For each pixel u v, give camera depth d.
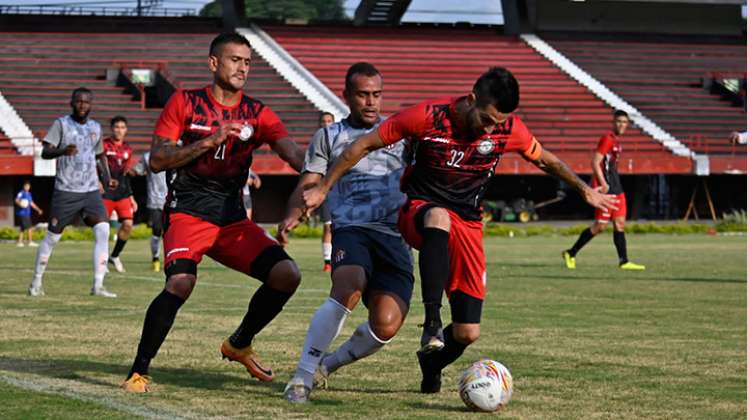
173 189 12.85
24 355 15.37
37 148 66.69
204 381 13.30
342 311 12.03
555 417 11.09
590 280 31.05
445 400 12.10
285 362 14.98
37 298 24.69
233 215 12.97
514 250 49.34
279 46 86.88
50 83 76.88
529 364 14.91
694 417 11.15
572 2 96.75
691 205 81.75
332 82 82.69
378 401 12.01
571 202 82.38
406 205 12.09
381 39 90.88
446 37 92.94
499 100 11.40
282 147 13.07
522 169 74.00
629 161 75.69
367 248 12.45
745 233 69.00
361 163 12.71
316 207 12.05
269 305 12.98
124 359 15.03
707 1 86.75
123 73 78.25
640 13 98.06
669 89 88.38
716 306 23.50
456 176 12.01
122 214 33.75
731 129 84.38
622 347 16.70
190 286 12.67
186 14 97.62
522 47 92.38
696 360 15.32
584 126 82.00
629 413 11.34
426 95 82.75
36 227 63.69
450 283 12.22
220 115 12.82
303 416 11.01
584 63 90.62
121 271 34.25
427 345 11.23
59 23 87.88
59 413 11.01
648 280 31.02
